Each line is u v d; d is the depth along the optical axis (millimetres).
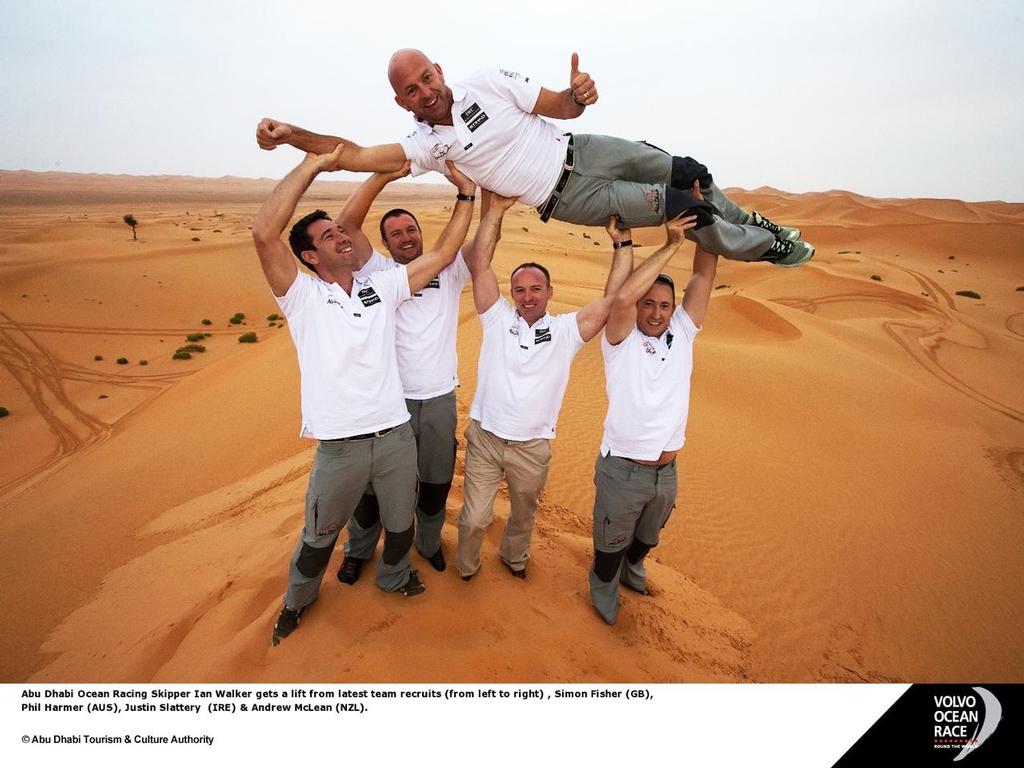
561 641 3949
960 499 10969
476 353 14938
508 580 4648
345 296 3422
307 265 3469
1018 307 41719
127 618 5539
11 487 15656
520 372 3990
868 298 40656
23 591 7559
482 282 4027
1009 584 8203
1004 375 24219
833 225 83875
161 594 5762
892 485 11195
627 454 4059
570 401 13062
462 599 4164
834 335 25891
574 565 5465
